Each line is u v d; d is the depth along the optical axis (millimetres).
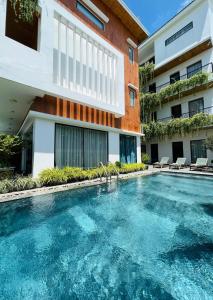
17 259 3303
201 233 4305
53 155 8281
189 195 7605
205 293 2520
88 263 3213
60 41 8492
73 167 8688
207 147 13281
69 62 8992
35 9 4902
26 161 10648
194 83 15961
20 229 4426
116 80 11727
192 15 17125
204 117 15047
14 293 2551
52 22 7750
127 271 2977
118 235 4223
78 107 9477
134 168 12336
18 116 11352
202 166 13695
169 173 12641
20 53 6598
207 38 15258
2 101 8445
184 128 16375
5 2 6297
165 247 3707
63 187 7090
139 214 5512
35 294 2535
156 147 20750
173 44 18953
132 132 13094
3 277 2857
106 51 11227
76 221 4945
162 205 6355
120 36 13000
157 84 21281
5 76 6141
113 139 11719
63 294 2545
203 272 2947
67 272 2982
